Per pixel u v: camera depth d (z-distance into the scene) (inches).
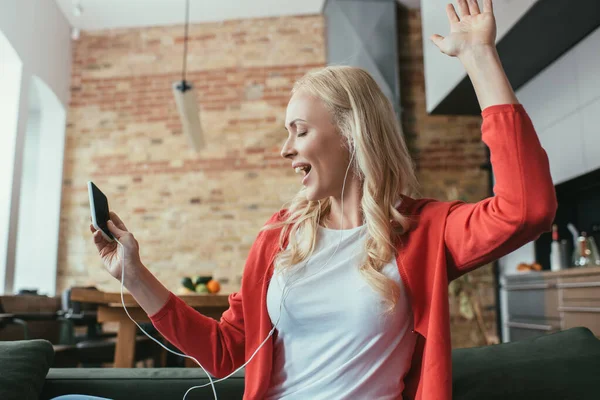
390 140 46.9
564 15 157.8
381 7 259.3
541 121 205.3
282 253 47.1
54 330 160.2
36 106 275.4
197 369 56.4
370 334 42.3
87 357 150.6
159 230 266.7
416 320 42.0
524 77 209.8
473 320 241.6
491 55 37.7
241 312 49.6
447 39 39.1
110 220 46.3
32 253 265.0
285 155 47.9
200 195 268.5
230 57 279.4
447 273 42.5
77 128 278.2
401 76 266.5
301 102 46.8
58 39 271.7
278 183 267.7
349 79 46.8
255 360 45.9
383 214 44.1
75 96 281.0
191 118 204.5
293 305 44.3
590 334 52.6
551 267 201.3
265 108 274.5
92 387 53.6
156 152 273.3
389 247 43.5
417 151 260.1
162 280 262.2
